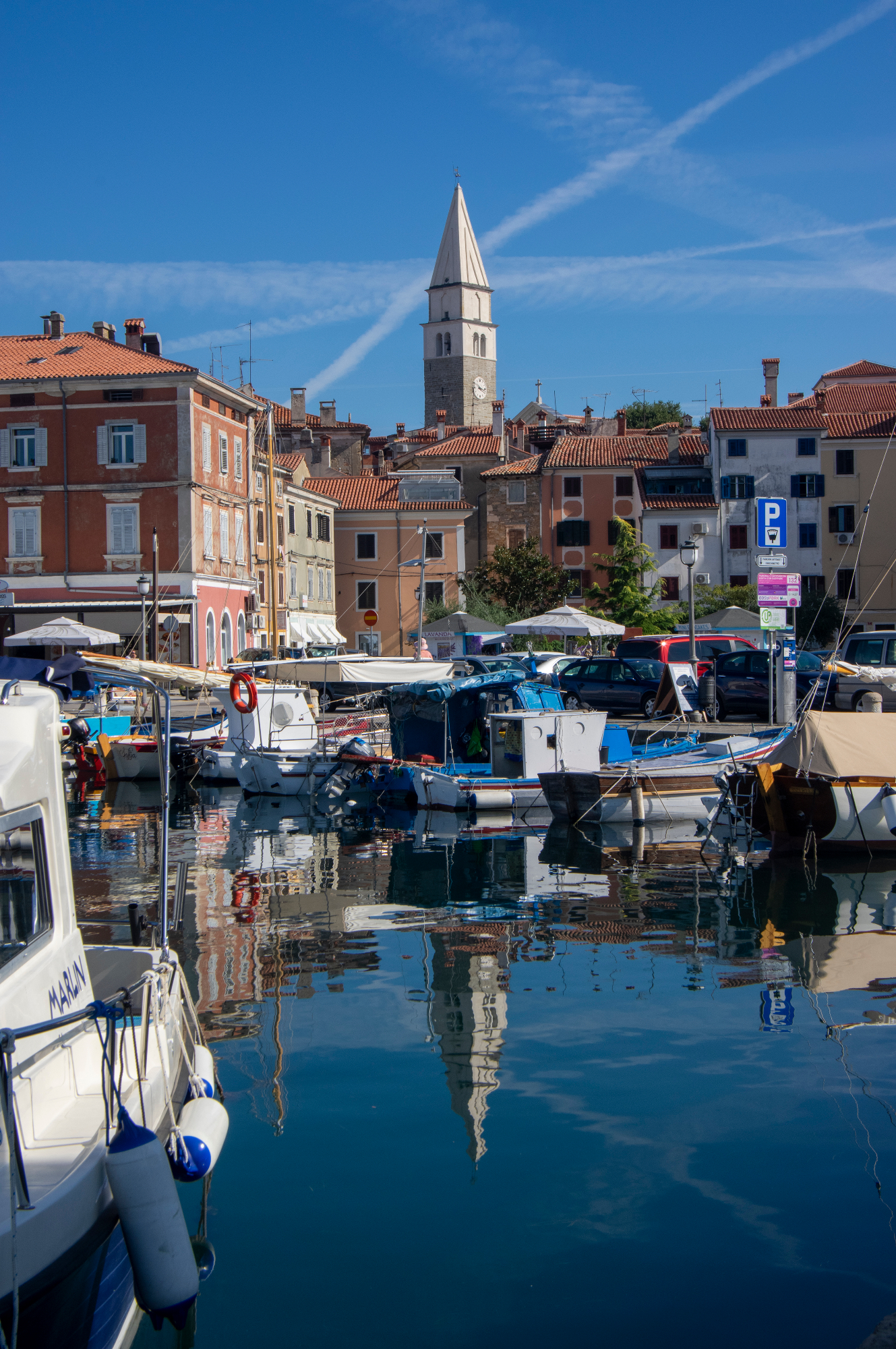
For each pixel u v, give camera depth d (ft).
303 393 273.75
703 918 47.73
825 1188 23.94
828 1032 33.14
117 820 80.89
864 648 105.29
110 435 165.68
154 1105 21.34
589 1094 28.89
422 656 132.16
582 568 228.63
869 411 248.32
